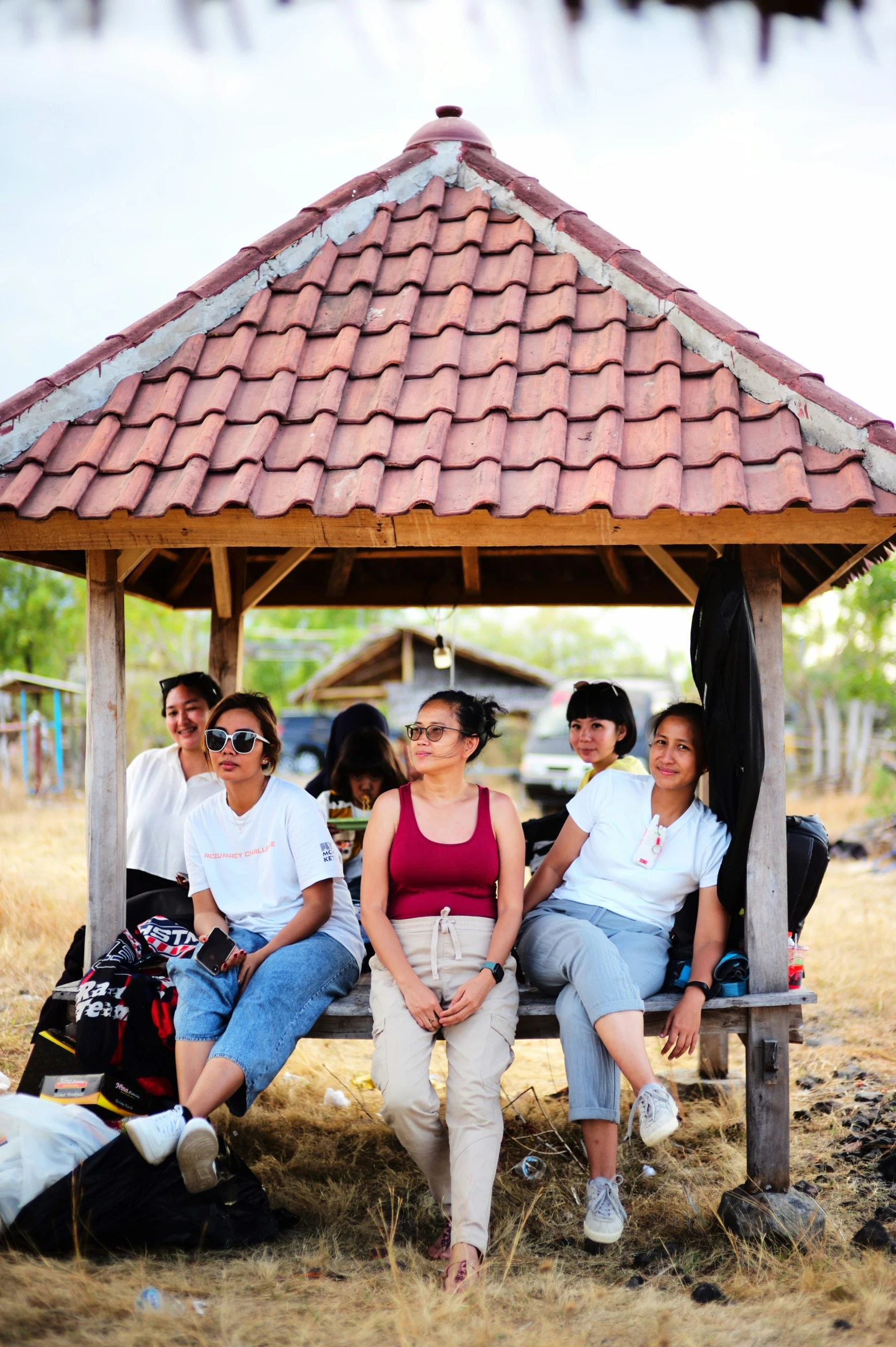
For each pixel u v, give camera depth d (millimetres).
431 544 3359
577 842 3758
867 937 7090
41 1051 3652
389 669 21438
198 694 4555
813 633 17141
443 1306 2746
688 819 3635
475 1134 3117
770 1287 2969
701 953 3486
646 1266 3154
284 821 3674
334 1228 3375
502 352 3637
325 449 3404
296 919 3568
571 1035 3287
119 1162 3146
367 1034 3574
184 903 4039
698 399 3447
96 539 3500
